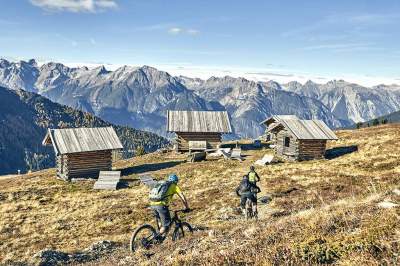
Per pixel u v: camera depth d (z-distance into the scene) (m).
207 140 66.50
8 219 31.61
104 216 30.20
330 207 11.62
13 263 18.42
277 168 43.53
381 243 6.98
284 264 7.06
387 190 12.90
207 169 48.31
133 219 28.41
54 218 30.88
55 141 50.38
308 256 7.19
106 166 52.56
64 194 41.69
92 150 50.78
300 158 50.00
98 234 25.39
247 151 62.47
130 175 50.66
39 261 16.02
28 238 25.70
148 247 11.15
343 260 6.82
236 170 45.59
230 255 7.83
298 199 26.22
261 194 30.41
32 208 35.62
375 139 54.91
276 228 9.53
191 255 8.48
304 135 49.53
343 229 8.51
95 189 43.38
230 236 10.31
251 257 7.62
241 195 19.11
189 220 25.23
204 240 10.41
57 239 24.89
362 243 7.21
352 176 34.09
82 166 50.94
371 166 38.72
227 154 56.56
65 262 16.17
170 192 11.38
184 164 54.78
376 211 9.48
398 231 7.30
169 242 11.23
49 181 50.50
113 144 52.59
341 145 56.25
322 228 8.75
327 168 40.31
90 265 12.52
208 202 30.02
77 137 52.09
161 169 52.75
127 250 13.20
